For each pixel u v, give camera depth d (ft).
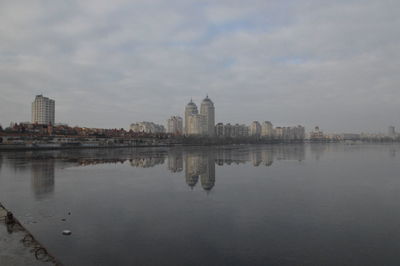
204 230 82.23
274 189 143.95
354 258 64.39
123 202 116.16
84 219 92.58
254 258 64.18
